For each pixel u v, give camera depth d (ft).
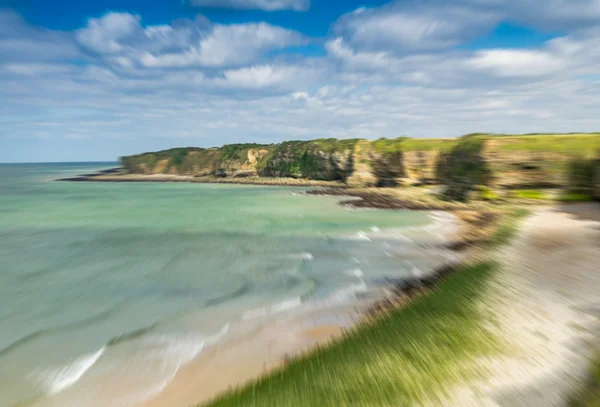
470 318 44.60
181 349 43.45
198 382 36.04
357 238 114.93
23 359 41.63
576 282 56.95
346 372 34.40
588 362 32.73
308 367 36.47
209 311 55.72
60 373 38.47
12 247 105.60
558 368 32.14
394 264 81.61
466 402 28.25
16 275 76.18
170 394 34.22
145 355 42.14
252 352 41.96
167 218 165.37
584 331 39.47
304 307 56.39
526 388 29.45
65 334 48.11
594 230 102.01
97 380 37.01
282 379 34.68
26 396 34.68
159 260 89.04
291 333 46.83
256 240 114.32
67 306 58.49
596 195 167.84
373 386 31.58
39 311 56.39
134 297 62.49
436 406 28.04
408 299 56.03
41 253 97.55
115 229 137.28
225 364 39.37
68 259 90.58
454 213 167.12
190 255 94.17
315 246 103.96
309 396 31.17
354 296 60.75
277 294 63.10
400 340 40.24
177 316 53.88
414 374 32.73
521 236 96.99
